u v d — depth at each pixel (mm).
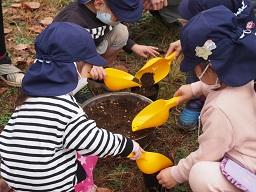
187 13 1441
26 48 1950
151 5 1796
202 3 1385
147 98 1536
